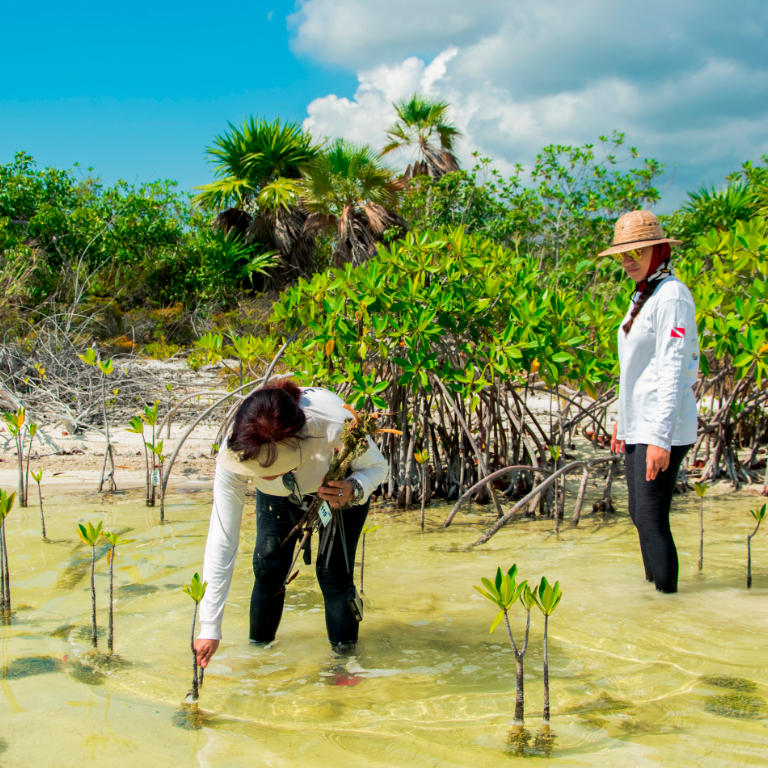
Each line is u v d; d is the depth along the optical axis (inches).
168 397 274.1
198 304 512.7
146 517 154.4
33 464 199.5
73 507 162.2
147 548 131.6
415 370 156.5
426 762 62.4
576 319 163.3
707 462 195.3
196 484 186.2
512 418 183.9
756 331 147.0
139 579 114.5
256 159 671.1
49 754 63.4
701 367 159.9
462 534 149.8
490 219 517.3
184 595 107.3
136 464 202.5
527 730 68.2
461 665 84.2
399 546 140.3
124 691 76.9
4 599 102.7
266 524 88.0
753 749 64.0
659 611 101.5
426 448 172.1
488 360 162.4
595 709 72.4
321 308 166.9
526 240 456.8
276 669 83.4
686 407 106.3
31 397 254.1
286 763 62.4
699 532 145.3
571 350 163.6
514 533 150.4
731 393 196.9
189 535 140.6
